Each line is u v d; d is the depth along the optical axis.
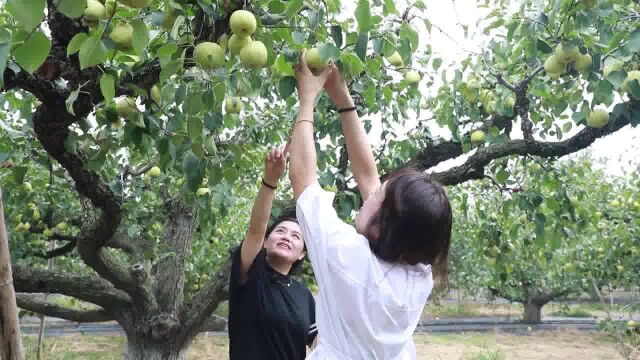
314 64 1.43
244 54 1.48
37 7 0.88
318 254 1.10
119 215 2.96
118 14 1.41
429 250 1.11
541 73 2.98
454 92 3.30
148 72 1.73
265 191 1.61
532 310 14.98
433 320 15.91
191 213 4.45
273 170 1.57
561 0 2.10
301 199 1.16
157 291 4.12
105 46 1.34
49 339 10.22
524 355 10.11
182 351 4.05
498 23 2.71
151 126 1.92
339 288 1.06
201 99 1.55
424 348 10.60
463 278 11.10
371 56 1.87
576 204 3.55
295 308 1.83
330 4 1.65
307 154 1.24
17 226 4.08
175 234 4.37
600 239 5.93
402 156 3.55
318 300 1.12
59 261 6.57
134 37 1.31
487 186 4.52
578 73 2.35
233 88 1.72
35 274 3.73
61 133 1.96
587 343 11.52
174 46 1.46
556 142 3.17
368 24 1.54
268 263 1.93
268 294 1.80
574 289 11.27
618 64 2.15
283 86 1.56
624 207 5.46
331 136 2.93
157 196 4.59
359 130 1.50
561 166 4.36
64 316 4.46
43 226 4.38
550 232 3.68
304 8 1.58
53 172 2.99
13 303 1.00
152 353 3.93
